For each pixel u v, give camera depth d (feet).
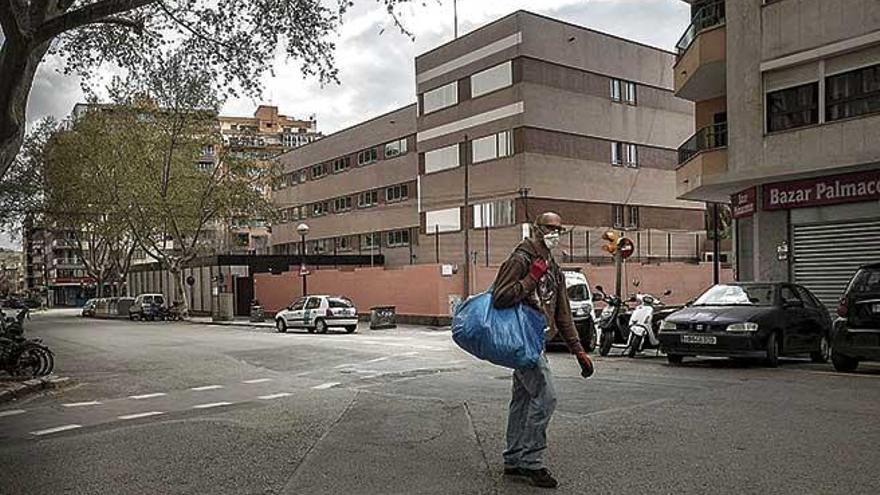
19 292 489.67
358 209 185.06
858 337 39.70
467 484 18.70
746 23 64.59
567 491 17.88
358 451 22.90
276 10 46.75
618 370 43.75
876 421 25.68
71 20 38.32
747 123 64.44
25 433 28.73
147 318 166.91
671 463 20.29
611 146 142.20
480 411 29.78
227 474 20.56
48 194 156.25
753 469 19.49
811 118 60.44
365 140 182.09
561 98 134.72
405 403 32.83
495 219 134.62
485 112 136.87
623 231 142.51
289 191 214.90
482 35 137.80
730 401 30.53
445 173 145.48
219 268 161.07
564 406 29.84
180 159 153.38
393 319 105.29
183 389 41.37
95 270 235.61
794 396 31.60
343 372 48.21
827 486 17.89
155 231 167.94
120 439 26.27
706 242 156.56
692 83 75.00
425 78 150.30
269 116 402.93
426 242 149.48
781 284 47.96
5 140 38.86
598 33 141.08
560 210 133.39
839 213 60.44
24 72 38.68
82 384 45.68
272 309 153.69
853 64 57.57
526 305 18.39
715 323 44.34
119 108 149.38
